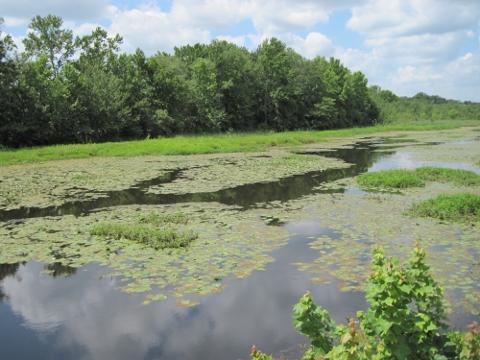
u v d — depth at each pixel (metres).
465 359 3.28
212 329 5.79
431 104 126.62
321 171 19.91
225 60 53.81
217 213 11.87
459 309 6.02
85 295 6.85
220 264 7.95
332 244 8.96
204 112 49.62
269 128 57.78
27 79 34.88
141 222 10.97
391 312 3.26
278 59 58.16
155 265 7.93
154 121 43.34
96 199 14.10
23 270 7.93
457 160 24.12
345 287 6.89
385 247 8.68
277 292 6.80
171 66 49.53
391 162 23.48
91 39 47.47
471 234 9.48
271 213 11.78
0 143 33.09
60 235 9.93
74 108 36.81
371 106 80.94
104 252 8.70
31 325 6.04
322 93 64.56
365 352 3.32
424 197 13.46
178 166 21.98
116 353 5.32
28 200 14.02
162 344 5.48
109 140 40.81
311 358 3.71
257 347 5.34
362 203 12.81
